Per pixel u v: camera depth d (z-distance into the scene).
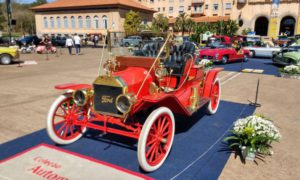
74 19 50.97
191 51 5.44
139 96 4.11
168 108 4.34
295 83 10.38
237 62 17.81
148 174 3.70
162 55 4.75
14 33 74.81
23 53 23.08
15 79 10.47
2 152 4.21
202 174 3.73
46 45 23.67
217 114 6.35
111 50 4.91
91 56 20.70
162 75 4.47
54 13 52.97
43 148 4.28
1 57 15.00
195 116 6.17
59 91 8.39
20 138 4.76
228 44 17.16
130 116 4.21
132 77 4.09
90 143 4.60
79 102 4.25
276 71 13.65
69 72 12.45
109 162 3.98
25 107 6.64
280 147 4.63
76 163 3.85
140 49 5.10
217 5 56.38
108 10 46.75
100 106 4.07
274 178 3.68
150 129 3.65
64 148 4.40
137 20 43.59
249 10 45.53
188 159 4.13
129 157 4.13
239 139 4.33
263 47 20.34
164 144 4.10
